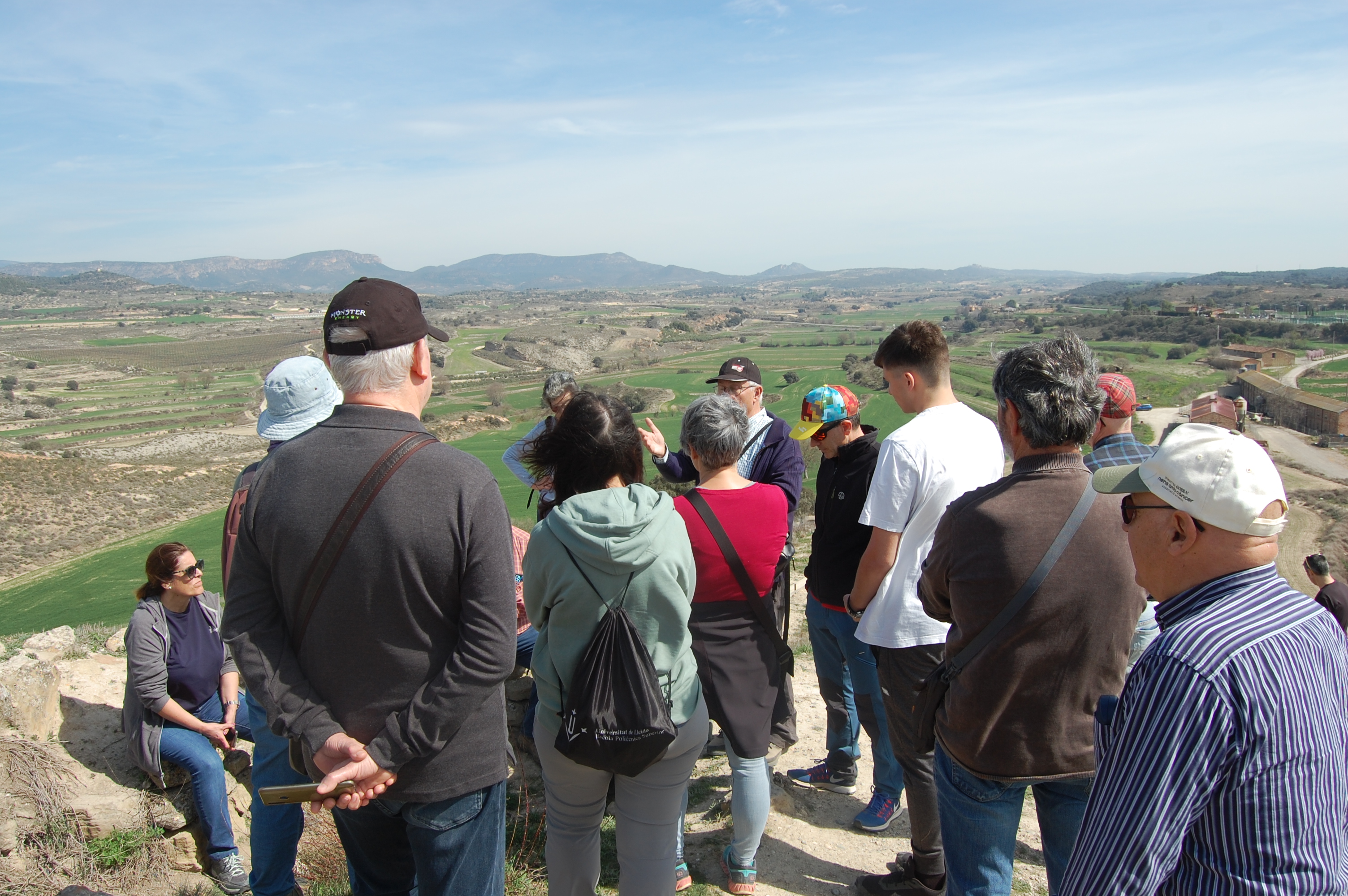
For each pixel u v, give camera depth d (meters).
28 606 34.72
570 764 2.59
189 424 99.44
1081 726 2.31
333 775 1.81
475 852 2.09
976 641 2.34
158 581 3.66
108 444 82.69
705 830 3.74
